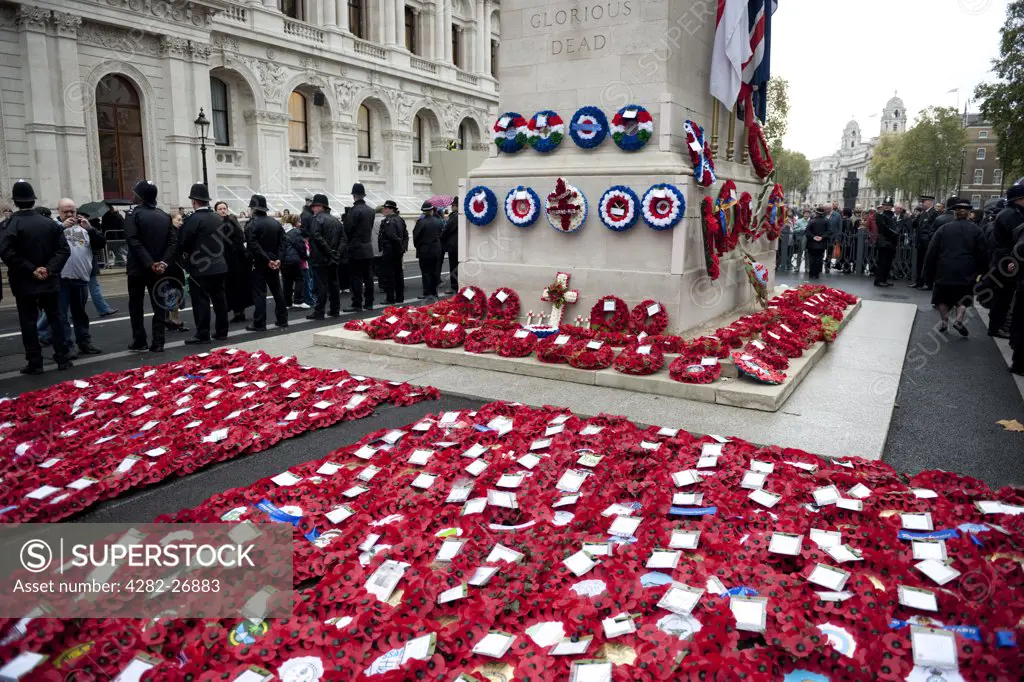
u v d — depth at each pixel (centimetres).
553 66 884
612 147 859
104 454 527
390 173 3731
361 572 342
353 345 916
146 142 2383
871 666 274
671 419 612
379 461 504
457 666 288
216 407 642
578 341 790
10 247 798
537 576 341
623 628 301
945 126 7669
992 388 754
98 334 1109
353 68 3359
